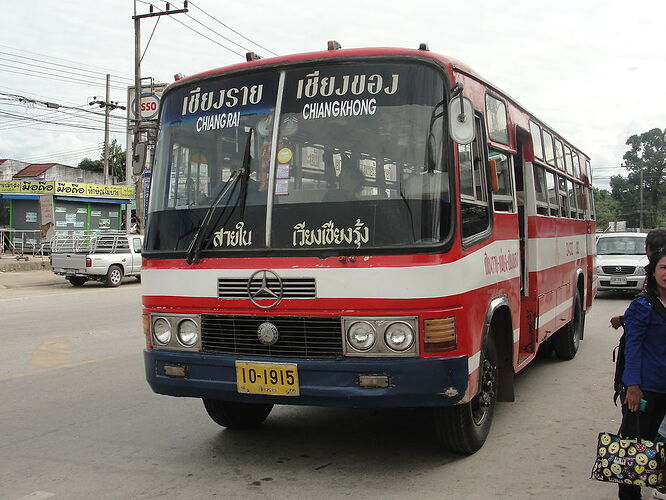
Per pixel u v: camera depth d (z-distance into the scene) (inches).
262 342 180.4
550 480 182.5
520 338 259.6
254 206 185.9
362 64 185.0
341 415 255.1
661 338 147.7
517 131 264.2
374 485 180.7
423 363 168.7
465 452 202.7
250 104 194.4
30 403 276.1
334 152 181.8
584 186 440.5
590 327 493.7
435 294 170.4
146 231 205.9
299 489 179.0
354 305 172.2
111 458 207.6
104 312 588.4
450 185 175.8
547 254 295.0
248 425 237.9
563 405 267.0
